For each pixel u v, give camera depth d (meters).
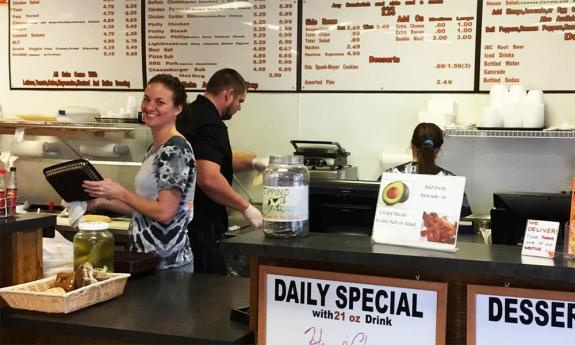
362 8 3.60
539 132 3.16
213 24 3.86
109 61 4.09
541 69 3.36
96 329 1.67
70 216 2.37
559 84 3.34
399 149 3.61
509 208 2.07
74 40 4.15
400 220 1.52
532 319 1.41
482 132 3.25
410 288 1.47
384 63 3.59
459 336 1.48
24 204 4.00
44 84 4.25
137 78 4.04
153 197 2.44
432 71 3.52
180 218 2.46
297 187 1.59
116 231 3.48
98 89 4.13
